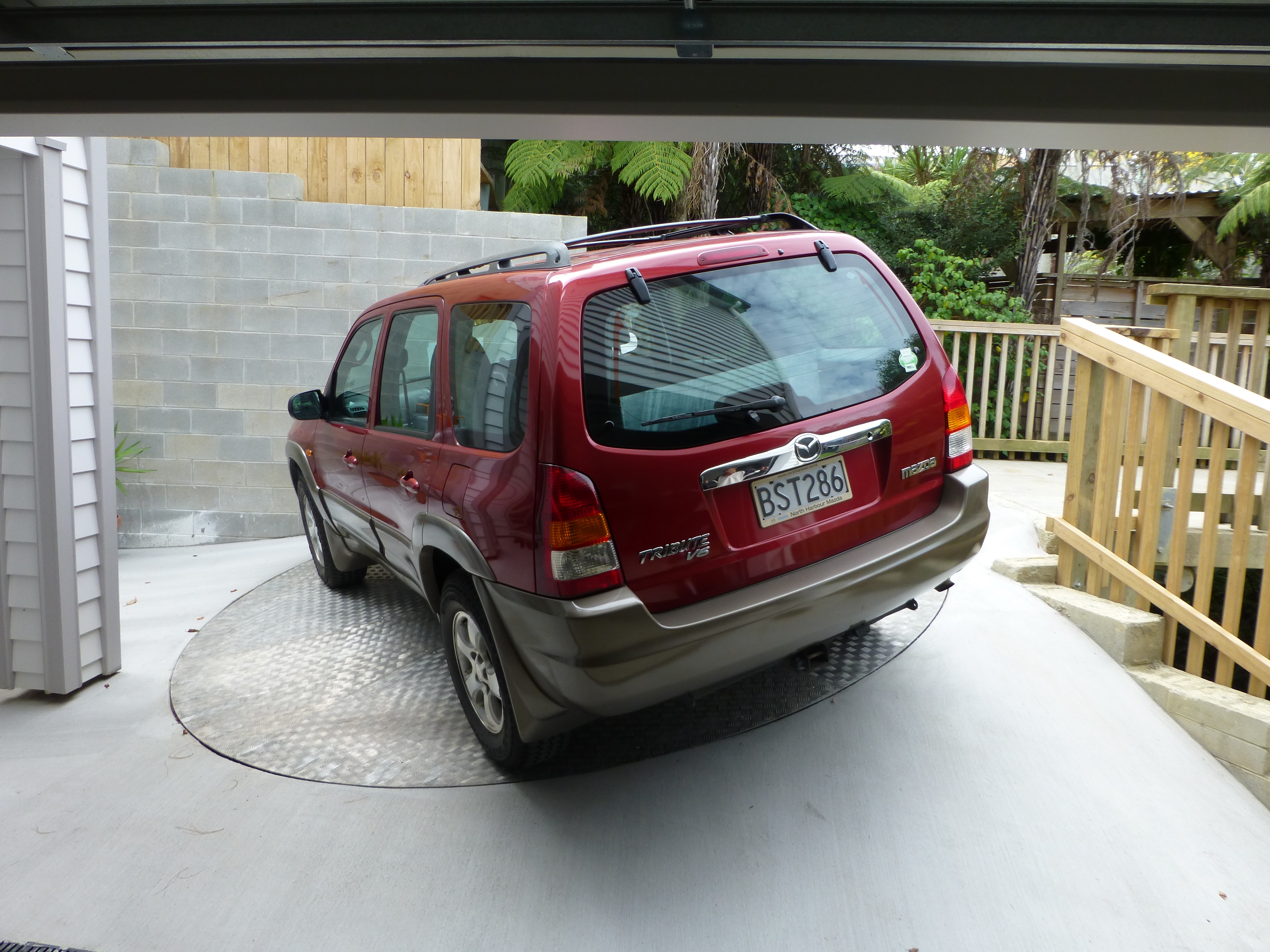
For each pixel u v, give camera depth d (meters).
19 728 3.67
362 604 4.86
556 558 2.33
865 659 3.50
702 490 2.44
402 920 2.35
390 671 3.93
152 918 2.44
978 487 2.88
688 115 1.69
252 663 4.18
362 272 6.78
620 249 3.05
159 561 6.55
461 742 3.25
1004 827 2.53
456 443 2.89
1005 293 10.24
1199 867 2.38
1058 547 4.16
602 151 10.79
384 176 6.98
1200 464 6.05
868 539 2.72
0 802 3.08
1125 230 11.30
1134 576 3.57
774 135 1.77
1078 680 3.29
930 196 13.12
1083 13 1.47
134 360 6.83
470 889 2.45
